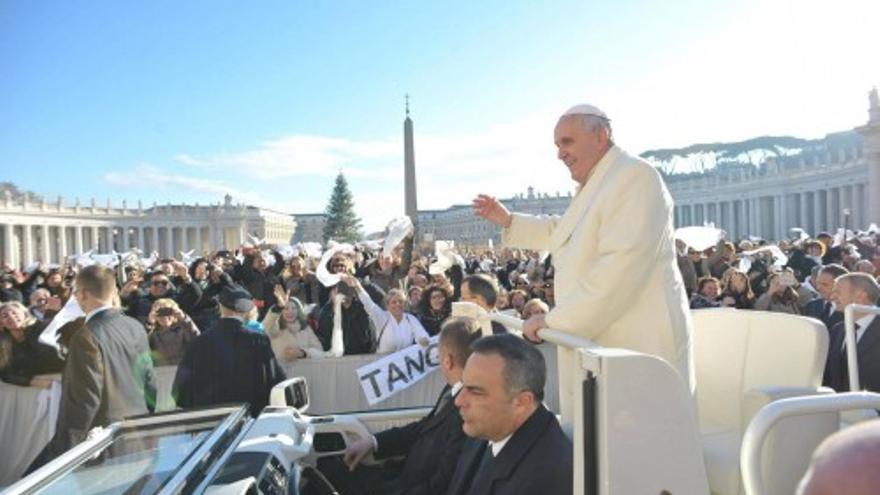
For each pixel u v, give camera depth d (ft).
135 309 35.91
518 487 7.71
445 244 36.24
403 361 25.96
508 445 7.99
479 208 12.74
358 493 12.43
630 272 8.43
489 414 7.88
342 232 330.75
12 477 20.85
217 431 9.69
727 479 9.20
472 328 11.78
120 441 9.48
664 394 5.99
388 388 25.59
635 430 5.94
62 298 34.81
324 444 12.66
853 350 12.88
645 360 5.98
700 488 6.02
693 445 6.02
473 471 10.12
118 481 7.64
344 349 27.35
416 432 12.85
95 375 15.06
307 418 12.74
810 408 6.34
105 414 15.20
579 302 8.41
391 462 12.85
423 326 29.53
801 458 8.72
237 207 391.65
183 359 18.06
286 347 25.93
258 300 40.34
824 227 284.82
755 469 6.09
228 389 17.63
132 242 365.40
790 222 294.66
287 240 504.02
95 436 9.50
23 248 301.43
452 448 11.41
